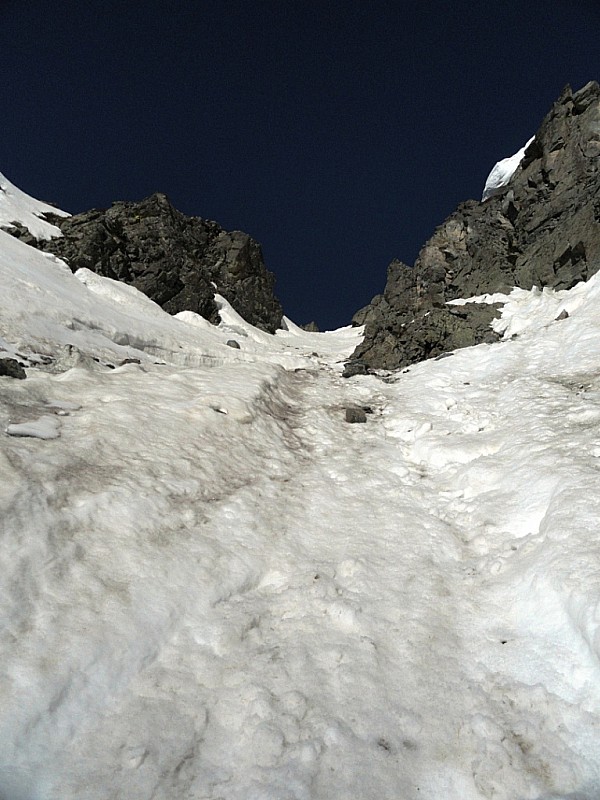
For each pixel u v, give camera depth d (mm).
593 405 10516
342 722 4133
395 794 3604
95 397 10312
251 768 3760
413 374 18422
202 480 8023
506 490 7898
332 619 5387
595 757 3777
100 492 6535
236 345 23438
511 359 16906
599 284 20094
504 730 4062
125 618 4840
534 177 30125
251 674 4609
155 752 3809
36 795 3359
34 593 4750
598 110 28016
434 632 5199
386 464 10062
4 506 5473
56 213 36812
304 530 7285
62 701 3943
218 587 5734
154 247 32375
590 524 5902
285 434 11672
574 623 4668
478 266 28391
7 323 13672
